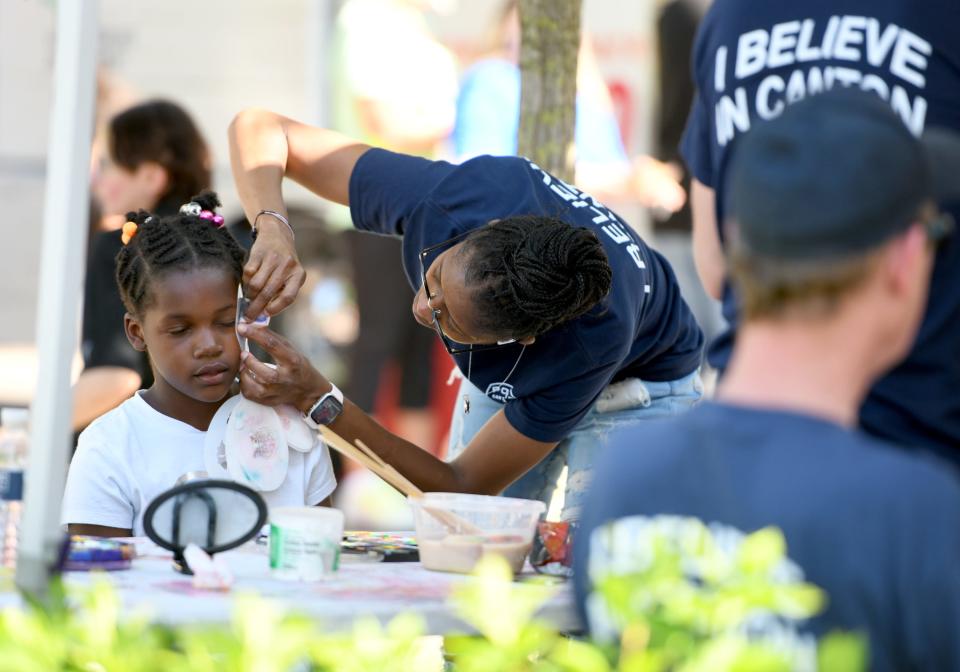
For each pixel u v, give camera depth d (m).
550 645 4.91
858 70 6.42
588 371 8.25
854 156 4.33
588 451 9.37
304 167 9.36
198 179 11.99
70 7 5.89
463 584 6.23
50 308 5.89
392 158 9.09
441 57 16.86
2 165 19.06
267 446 8.13
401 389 17.50
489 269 7.66
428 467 8.55
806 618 4.11
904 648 4.07
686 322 9.60
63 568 5.97
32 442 5.88
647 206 16.84
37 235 19.23
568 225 7.84
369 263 17.28
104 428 8.20
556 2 10.70
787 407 4.35
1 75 18.89
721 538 4.24
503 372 8.34
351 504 16.95
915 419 6.11
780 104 6.53
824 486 4.15
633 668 3.98
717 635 4.01
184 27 18.47
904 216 4.33
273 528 6.32
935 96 6.38
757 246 4.37
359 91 16.66
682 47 17.27
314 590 5.96
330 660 4.46
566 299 7.64
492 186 8.59
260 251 8.26
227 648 4.35
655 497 4.41
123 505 8.04
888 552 4.05
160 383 8.33
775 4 6.69
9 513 6.72
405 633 4.58
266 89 18.55
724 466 4.31
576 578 4.68
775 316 4.41
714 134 6.95
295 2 18.45
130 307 8.29
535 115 10.79
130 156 11.73
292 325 17.53
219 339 8.06
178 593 5.70
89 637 4.42
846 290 4.31
